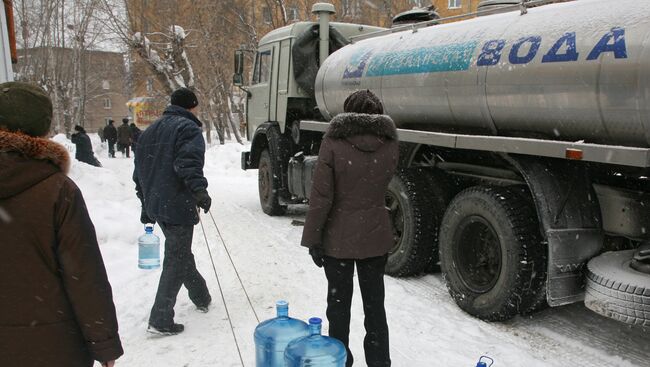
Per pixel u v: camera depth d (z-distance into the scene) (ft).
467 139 14.65
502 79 13.37
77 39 104.47
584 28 11.68
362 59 19.27
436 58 15.64
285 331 9.35
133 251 21.06
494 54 13.70
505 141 13.44
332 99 21.07
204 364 11.93
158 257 18.97
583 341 13.08
